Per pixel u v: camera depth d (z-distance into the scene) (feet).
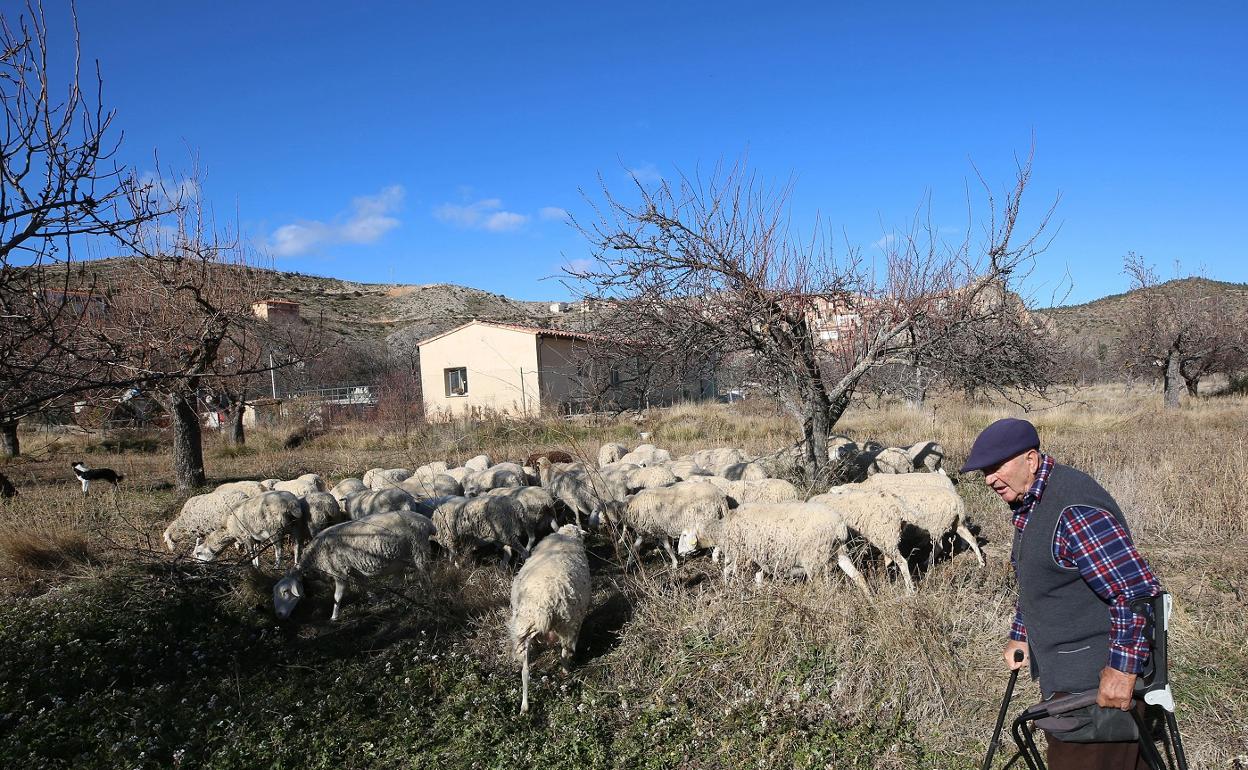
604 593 21.34
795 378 29.09
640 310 28.04
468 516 25.53
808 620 16.46
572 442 31.48
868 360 29.30
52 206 12.18
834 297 29.30
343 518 28.73
